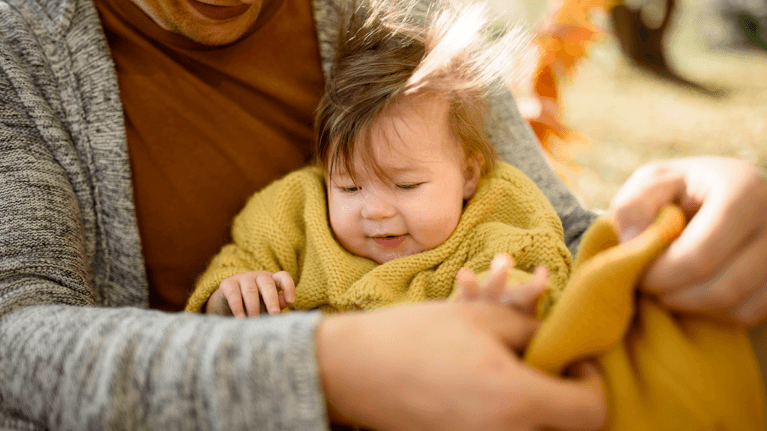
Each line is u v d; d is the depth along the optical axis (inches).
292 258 38.3
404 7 42.3
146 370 17.8
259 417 16.6
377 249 35.9
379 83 35.0
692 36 370.9
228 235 40.9
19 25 33.4
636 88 239.1
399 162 34.0
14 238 27.4
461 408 15.6
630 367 19.5
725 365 19.2
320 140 37.7
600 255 20.4
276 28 39.4
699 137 176.6
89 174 34.8
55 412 18.6
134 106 35.9
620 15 267.1
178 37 35.1
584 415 17.2
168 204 37.8
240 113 38.5
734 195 18.0
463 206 39.1
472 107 38.0
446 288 34.3
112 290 37.1
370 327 17.2
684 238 18.4
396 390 16.1
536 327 19.3
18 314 22.7
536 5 110.5
